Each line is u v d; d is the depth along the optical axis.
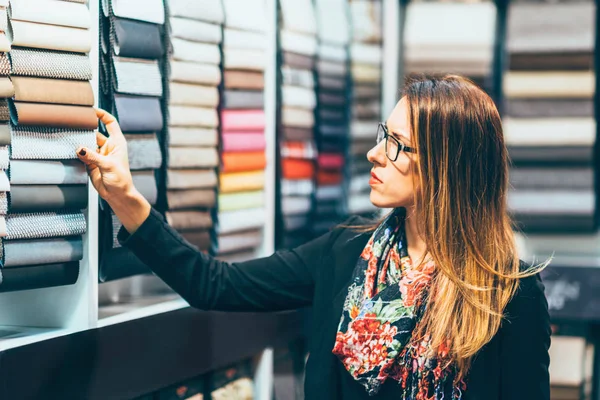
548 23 3.83
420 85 1.74
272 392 2.71
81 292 1.76
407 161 1.72
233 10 2.29
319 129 2.96
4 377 1.53
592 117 3.84
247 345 2.40
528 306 1.69
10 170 1.57
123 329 1.86
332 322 1.79
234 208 2.36
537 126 3.86
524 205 3.91
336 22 3.07
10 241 1.59
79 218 1.71
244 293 1.86
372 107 3.42
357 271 1.79
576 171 3.88
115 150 1.71
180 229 2.14
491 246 1.71
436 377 1.67
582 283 3.53
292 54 2.73
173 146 2.08
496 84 3.99
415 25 3.92
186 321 2.10
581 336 3.67
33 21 1.60
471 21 3.89
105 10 1.82
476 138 1.70
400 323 1.69
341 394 1.77
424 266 1.74
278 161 2.69
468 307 1.66
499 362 1.69
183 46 2.07
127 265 1.94
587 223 3.89
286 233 2.74
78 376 1.72
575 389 3.66
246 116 2.37
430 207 1.69
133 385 1.89
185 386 2.22
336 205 3.12
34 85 1.59
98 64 1.79
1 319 1.81
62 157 1.64
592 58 3.81
